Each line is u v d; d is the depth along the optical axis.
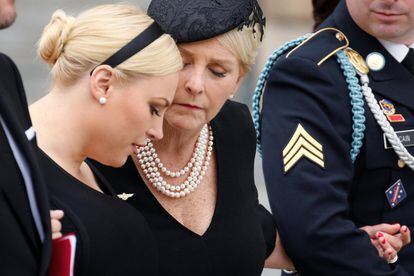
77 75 6.15
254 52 7.35
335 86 8.45
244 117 8.20
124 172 7.30
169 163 7.47
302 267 8.38
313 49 8.64
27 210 5.41
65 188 6.03
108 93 6.11
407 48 8.84
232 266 7.56
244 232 7.72
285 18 27.73
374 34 8.64
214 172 7.77
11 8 5.40
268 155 8.42
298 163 8.23
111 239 6.04
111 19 6.18
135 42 6.13
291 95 8.48
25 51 22.73
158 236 7.28
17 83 5.72
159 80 6.19
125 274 6.12
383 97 8.63
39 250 5.46
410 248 8.64
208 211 7.60
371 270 8.15
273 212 8.38
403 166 8.53
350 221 8.27
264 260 8.01
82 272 5.87
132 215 6.30
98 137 6.21
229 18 7.02
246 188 7.97
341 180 8.27
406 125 8.56
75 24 6.20
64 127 6.20
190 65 7.07
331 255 8.12
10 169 5.35
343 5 8.90
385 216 8.58
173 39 6.66
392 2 8.38
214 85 7.16
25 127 5.64
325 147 8.30
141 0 22.56
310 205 8.13
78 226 5.86
